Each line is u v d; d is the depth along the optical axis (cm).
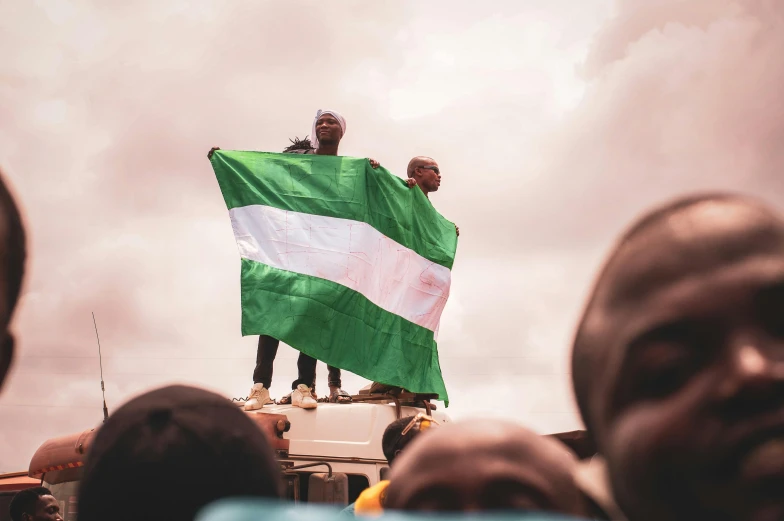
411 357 894
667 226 79
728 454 70
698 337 73
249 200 862
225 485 124
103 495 123
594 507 103
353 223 877
